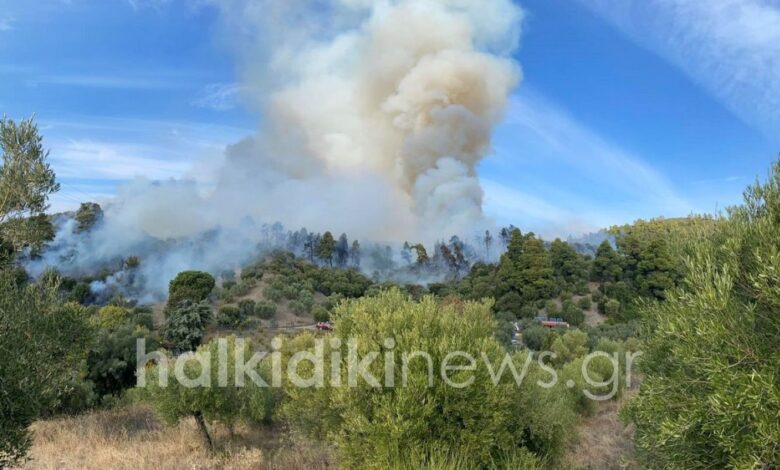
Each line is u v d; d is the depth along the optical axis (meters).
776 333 3.46
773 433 2.98
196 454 9.10
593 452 10.52
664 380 4.13
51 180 6.64
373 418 5.63
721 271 3.91
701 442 3.75
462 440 5.46
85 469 7.70
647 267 62.56
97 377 14.70
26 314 5.45
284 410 8.55
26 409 4.98
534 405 7.40
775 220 4.06
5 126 6.41
